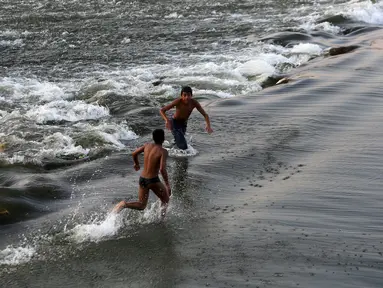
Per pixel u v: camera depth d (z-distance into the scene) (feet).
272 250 28.40
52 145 46.39
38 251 29.27
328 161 41.04
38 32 103.45
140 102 60.18
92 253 28.89
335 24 108.37
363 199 34.40
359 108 54.65
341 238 29.55
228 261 27.48
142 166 41.75
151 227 31.45
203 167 40.68
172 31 104.27
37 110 57.21
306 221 31.63
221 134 48.32
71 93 65.51
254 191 36.37
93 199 35.65
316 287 24.97
